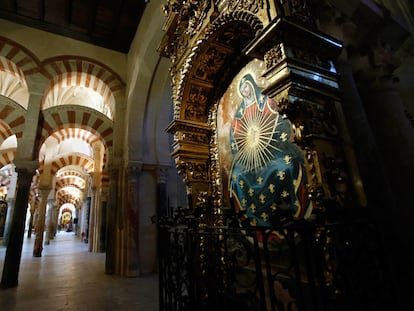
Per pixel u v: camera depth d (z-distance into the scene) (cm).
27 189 570
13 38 630
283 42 160
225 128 310
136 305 384
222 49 286
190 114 335
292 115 156
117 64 761
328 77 170
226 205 291
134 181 631
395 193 166
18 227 540
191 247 206
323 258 122
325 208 135
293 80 152
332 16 204
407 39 247
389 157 177
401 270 140
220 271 196
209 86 328
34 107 615
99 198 1141
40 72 643
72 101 1160
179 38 347
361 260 131
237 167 279
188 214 259
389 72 207
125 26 702
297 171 202
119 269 610
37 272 631
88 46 727
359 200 147
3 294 447
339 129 165
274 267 214
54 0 610
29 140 589
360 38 215
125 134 692
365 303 123
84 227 1647
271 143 233
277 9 170
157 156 667
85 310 366
